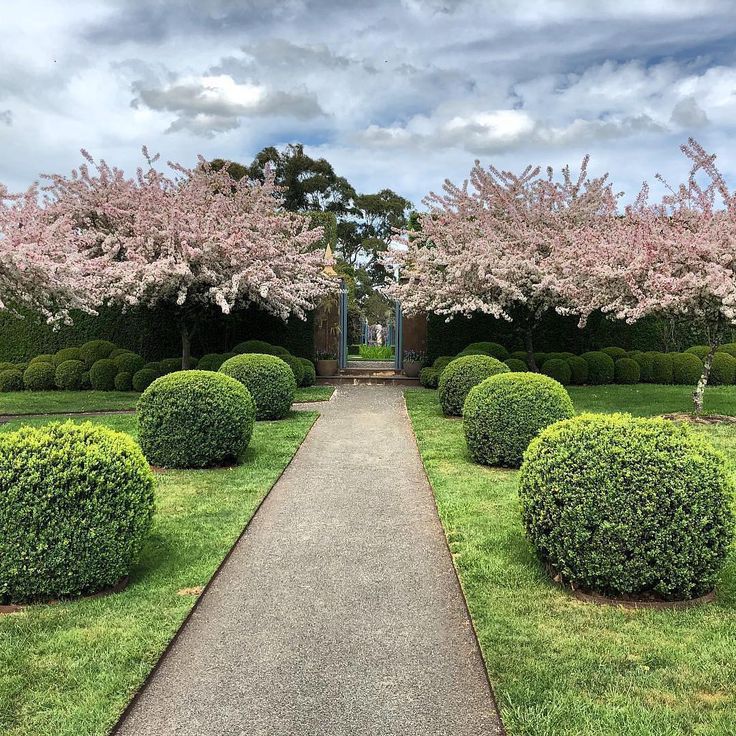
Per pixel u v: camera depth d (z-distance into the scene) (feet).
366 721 7.72
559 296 39.45
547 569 12.34
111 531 11.21
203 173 45.65
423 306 43.78
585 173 43.34
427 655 9.39
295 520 16.20
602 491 10.74
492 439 21.15
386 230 141.59
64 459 11.05
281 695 8.30
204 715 7.86
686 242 27.53
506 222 42.42
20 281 31.22
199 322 48.57
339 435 27.89
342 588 11.96
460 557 13.21
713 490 10.64
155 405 21.42
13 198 32.45
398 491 18.95
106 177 42.65
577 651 9.21
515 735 7.27
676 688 8.22
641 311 28.09
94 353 48.52
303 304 43.60
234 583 12.21
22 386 48.03
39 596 11.07
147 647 9.36
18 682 8.39
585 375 45.75
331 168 122.11
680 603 10.88
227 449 21.54
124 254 42.57
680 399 36.40
